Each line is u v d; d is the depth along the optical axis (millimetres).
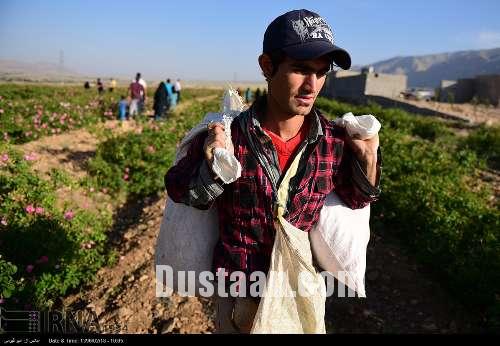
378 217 6996
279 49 1748
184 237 2020
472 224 5902
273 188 1853
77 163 8320
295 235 1858
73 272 4453
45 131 11078
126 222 6395
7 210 5008
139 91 17297
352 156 1949
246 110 1945
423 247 5715
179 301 4246
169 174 1877
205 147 1747
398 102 29797
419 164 9734
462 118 23047
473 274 4703
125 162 7832
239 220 1880
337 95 42594
